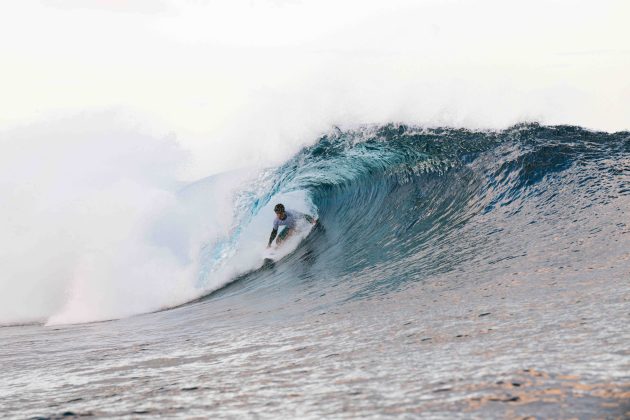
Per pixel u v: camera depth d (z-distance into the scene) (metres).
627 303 12.13
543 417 6.88
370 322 15.35
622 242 18.64
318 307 19.88
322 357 12.16
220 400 9.82
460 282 18.59
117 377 13.17
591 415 6.75
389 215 34.25
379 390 9.00
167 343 17.86
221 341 16.50
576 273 16.22
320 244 34.69
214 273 36.22
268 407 8.96
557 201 26.34
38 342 22.88
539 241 21.53
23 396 12.12
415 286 19.72
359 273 25.12
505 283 16.89
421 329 13.26
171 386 11.40
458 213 29.78
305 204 41.59
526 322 12.06
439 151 37.09
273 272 32.53
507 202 28.47
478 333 11.90
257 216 42.09
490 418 7.10
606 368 8.34
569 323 11.33
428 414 7.57
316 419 8.02
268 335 16.20
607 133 33.66
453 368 9.60
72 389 12.35
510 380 8.43
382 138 42.28
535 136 34.94
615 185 26.00
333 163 42.91
